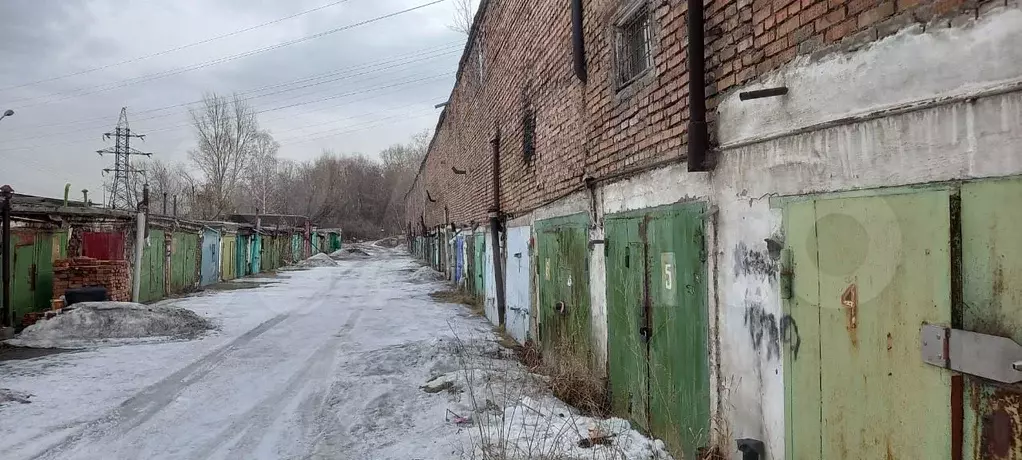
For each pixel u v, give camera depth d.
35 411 6.36
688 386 4.19
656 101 4.76
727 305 3.67
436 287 22.34
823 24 2.81
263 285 23.92
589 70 6.56
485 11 13.54
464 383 6.84
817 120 2.83
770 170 3.21
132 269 15.77
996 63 1.95
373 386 7.34
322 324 12.94
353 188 87.19
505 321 11.93
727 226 3.67
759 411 3.32
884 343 2.40
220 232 25.64
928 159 2.21
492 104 13.13
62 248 14.10
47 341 10.47
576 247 7.08
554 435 4.87
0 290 11.67
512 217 11.25
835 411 2.68
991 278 1.96
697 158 3.85
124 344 10.48
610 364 5.91
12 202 11.35
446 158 24.34
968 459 2.05
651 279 4.86
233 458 5.06
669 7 4.52
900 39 2.35
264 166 67.38
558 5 7.78
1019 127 1.88
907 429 2.30
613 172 5.73
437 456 4.80
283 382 7.70
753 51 3.41
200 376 8.05
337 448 5.25
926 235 2.21
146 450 5.25
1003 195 1.92
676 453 4.37
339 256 52.03
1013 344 1.87
